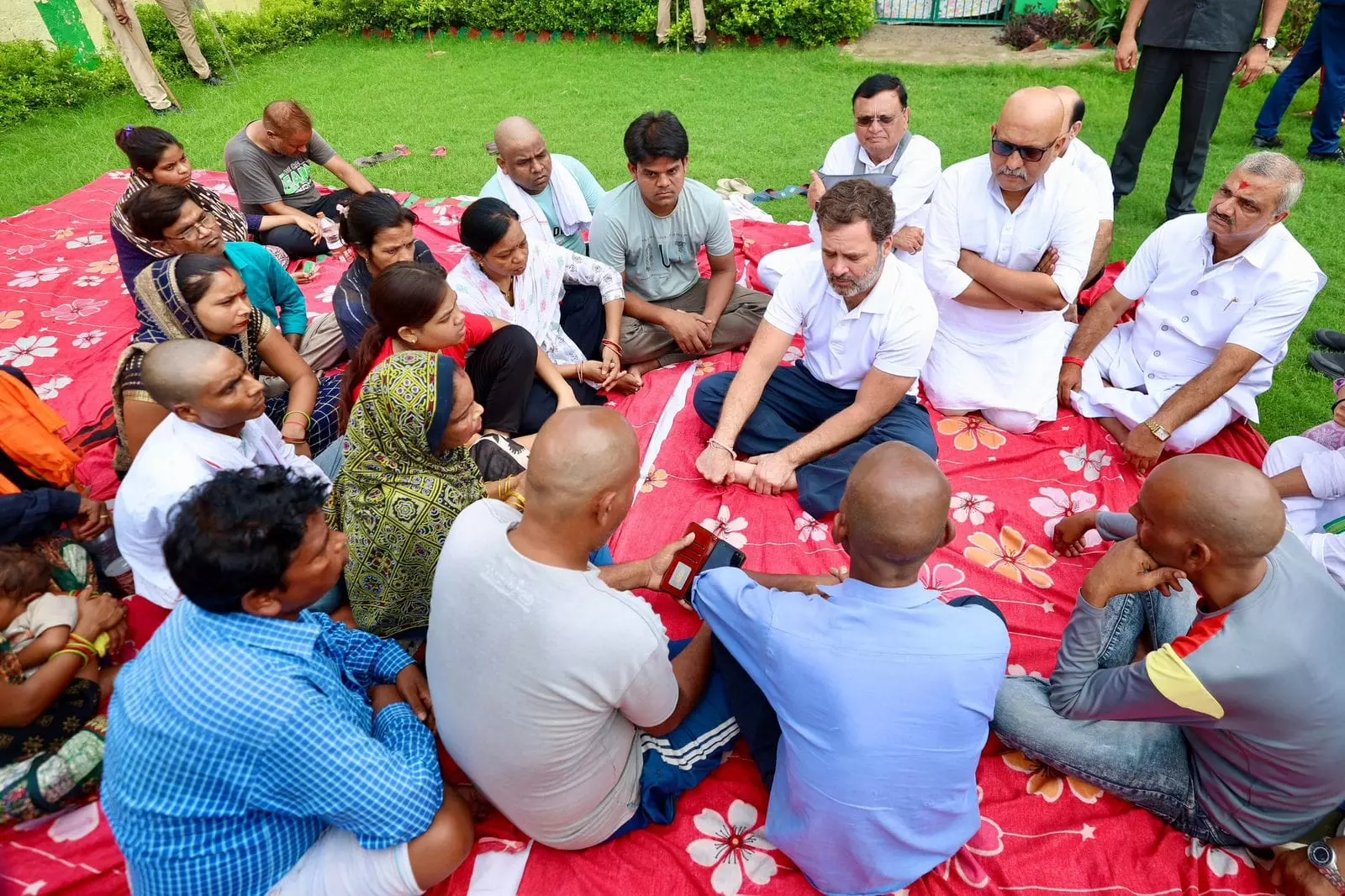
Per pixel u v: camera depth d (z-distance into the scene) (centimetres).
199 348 253
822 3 979
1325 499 301
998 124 340
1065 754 237
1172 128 746
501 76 949
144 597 296
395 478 257
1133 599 262
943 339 402
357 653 245
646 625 194
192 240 350
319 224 550
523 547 193
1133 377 392
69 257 549
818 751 198
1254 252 339
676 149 373
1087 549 326
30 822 235
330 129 802
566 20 1054
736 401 358
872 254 313
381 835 194
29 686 233
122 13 785
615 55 1008
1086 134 736
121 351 453
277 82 951
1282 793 211
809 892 221
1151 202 621
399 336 298
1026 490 358
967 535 335
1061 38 981
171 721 174
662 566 270
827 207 308
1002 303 374
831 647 199
